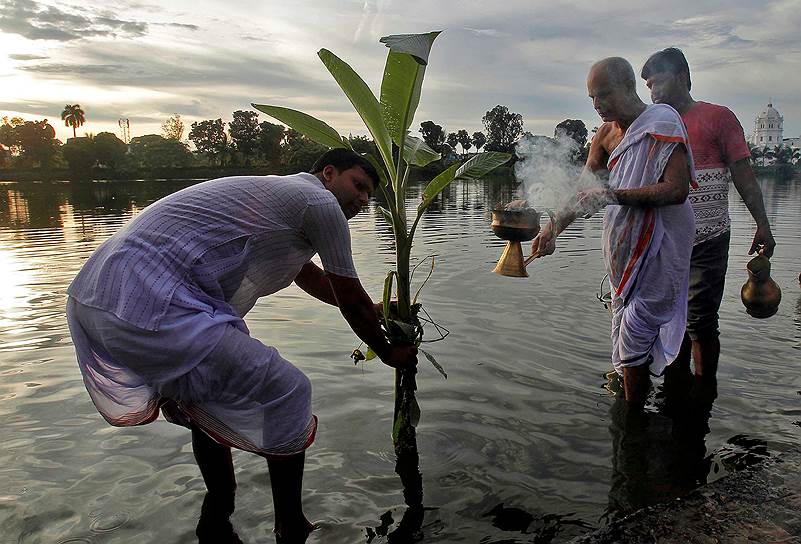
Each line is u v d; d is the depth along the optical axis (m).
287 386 2.26
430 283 6.32
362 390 3.54
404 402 2.80
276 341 4.46
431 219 12.76
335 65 2.77
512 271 3.28
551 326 4.77
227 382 2.21
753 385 3.54
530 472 2.62
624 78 3.25
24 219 13.98
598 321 4.90
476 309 5.29
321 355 4.15
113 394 2.37
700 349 3.78
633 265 3.28
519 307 5.34
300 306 5.53
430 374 3.78
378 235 10.05
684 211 3.27
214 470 2.46
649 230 3.24
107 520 2.28
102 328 2.14
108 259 2.18
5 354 4.18
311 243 2.47
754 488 2.27
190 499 2.43
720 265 3.76
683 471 2.60
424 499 2.43
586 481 2.54
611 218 3.41
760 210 3.92
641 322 3.25
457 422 3.11
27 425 3.08
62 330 4.74
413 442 2.88
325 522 2.29
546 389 3.53
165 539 2.17
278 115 3.06
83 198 24.41
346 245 2.46
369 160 2.87
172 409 2.48
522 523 2.25
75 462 2.72
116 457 2.77
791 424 3.02
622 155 3.32
